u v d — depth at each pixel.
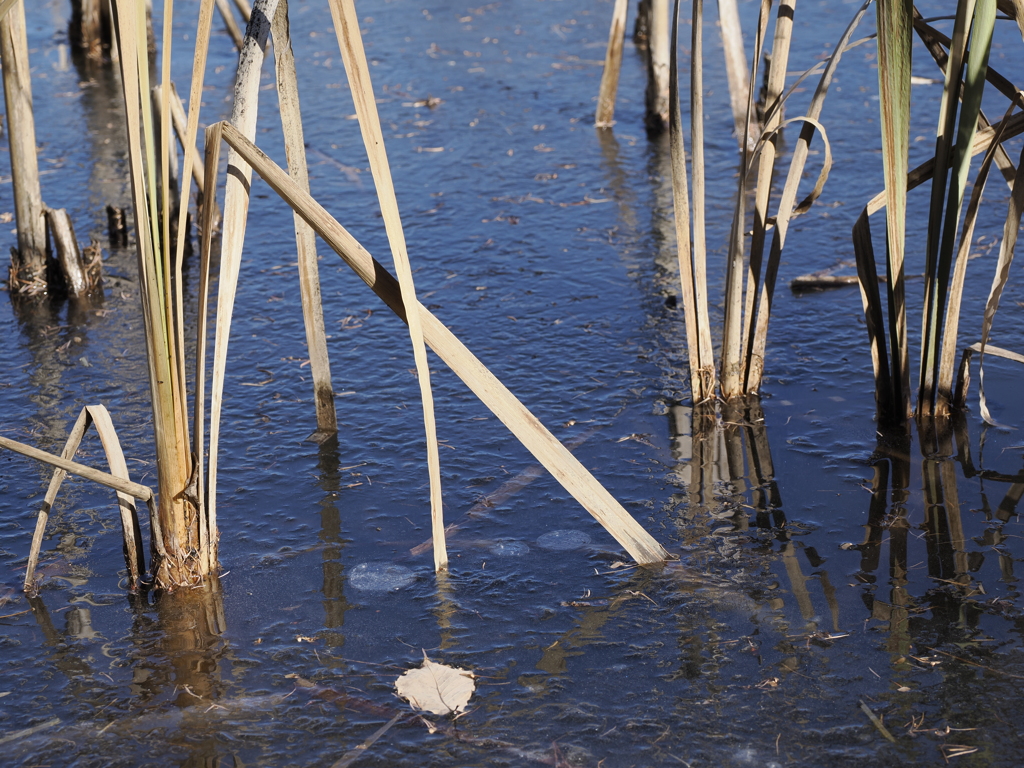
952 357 3.66
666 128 7.32
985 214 5.48
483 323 4.71
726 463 3.59
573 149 7.04
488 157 6.90
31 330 4.85
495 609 2.89
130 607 2.93
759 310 3.90
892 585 2.92
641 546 3.06
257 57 2.85
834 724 2.41
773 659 2.64
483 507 3.39
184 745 2.40
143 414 4.04
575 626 2.81
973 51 3.23
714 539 3.18
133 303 5.16
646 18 8.92
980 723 2.39
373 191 6.38
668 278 5.13
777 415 3.89
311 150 7.05
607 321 4.71
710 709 2.48
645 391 4.10
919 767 2.27
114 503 3.47
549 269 5.27
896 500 3.33
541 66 8.78
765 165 3.71
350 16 2.53
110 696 2.57
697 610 2.85
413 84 8.35
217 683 2.62
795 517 3.27
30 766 2.34
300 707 2.53
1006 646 2.64
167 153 5.58
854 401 3.95
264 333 4.71
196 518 2.97
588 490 2.99
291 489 3.51
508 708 2.50
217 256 5.67
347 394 4.14
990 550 3.05
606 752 2.35
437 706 2.51
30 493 3.52
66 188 6.52
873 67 8.05
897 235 3.49
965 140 3.34
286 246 5.70
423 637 2.78
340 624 2.84
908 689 2.51
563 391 4.11
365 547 3.19
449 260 5.41
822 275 4.97
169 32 2.67
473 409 4.02
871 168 6.30
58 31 10.21
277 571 3.08
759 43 3.60
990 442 3.62
